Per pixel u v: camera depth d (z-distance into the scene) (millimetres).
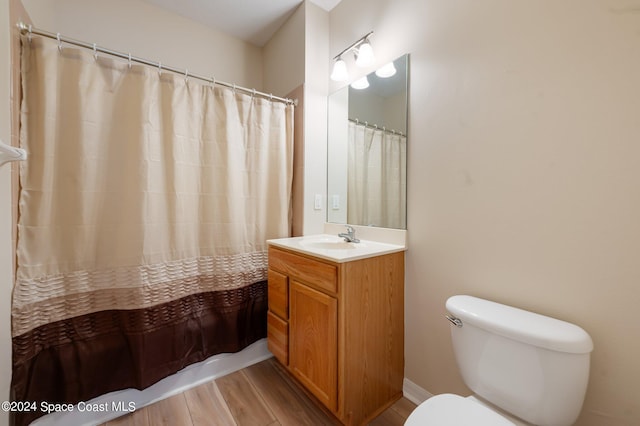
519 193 1019
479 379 935
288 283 1479
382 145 1568
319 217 1943
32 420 1109
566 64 904
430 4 1316
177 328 1440
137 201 1305
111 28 1689
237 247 1643
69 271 1193
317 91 1893
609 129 828
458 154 1209
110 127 1275
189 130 1485
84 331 1232
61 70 1161
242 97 1677
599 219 848
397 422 1268
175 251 1433
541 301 968
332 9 1922
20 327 1059
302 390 1500
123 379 1309
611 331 830
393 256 1370
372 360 1271
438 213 1293
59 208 1172
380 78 1575
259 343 1794
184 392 1479
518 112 1016
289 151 1876
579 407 772
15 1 1028
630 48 789
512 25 1026
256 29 2109
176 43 1925
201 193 1548
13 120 1019
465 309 987
